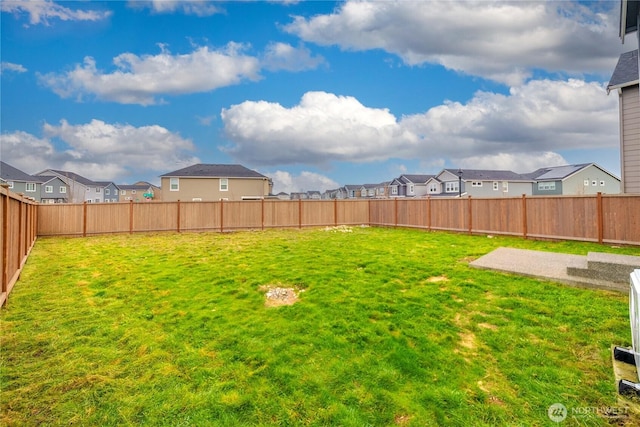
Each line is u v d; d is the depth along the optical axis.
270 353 3.10
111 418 2.25
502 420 2.17
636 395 2.33
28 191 36.66
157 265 6.96
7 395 2.50
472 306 4.12
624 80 9.88
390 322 3.73
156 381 2.68
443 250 8.05
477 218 11.14
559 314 3.76
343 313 4.01
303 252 8.14
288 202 15.29
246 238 11.59
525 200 9.84
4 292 4.56
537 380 2.59
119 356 3.11
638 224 7.73
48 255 8.42
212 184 29.78
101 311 4.29
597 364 2.78
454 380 2.62
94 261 7.55
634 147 9.92
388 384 2.59
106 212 13.19
